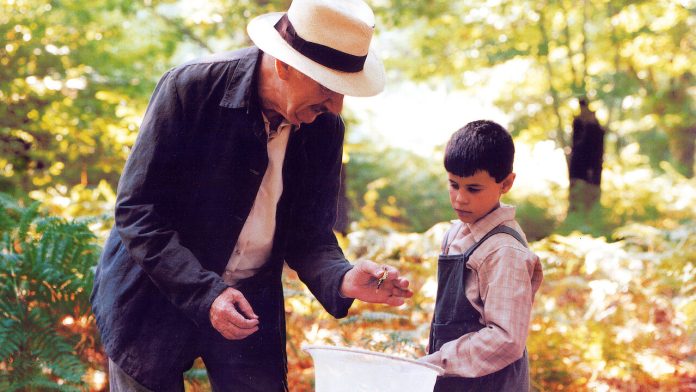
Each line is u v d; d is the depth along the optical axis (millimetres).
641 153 16219
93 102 8469
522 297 2666
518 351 2623
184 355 2594
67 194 8430
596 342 4832
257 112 2475
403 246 5777
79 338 4066
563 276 5648
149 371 2539
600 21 10617
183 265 2408
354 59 2357
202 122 2469
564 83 10969
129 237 2443
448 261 2836
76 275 4047
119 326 2537
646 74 12703
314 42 2322
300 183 2701
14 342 3699
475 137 2762
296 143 2633
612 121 14867
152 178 2461
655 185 14391
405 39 13594
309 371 4918
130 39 9367
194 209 2535
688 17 10797
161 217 2475
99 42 8875
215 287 2373
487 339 2635
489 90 12438
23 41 8188
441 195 15258
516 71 11531
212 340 2650
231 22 9867
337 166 2785
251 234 2643
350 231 10328
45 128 8398
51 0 8680
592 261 5312
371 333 4590
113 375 2621
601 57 11156
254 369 2736
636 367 4812
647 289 5387
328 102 2400
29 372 3721
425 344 4500
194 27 10016
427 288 4992
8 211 4699
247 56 2498
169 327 2553
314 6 2322
